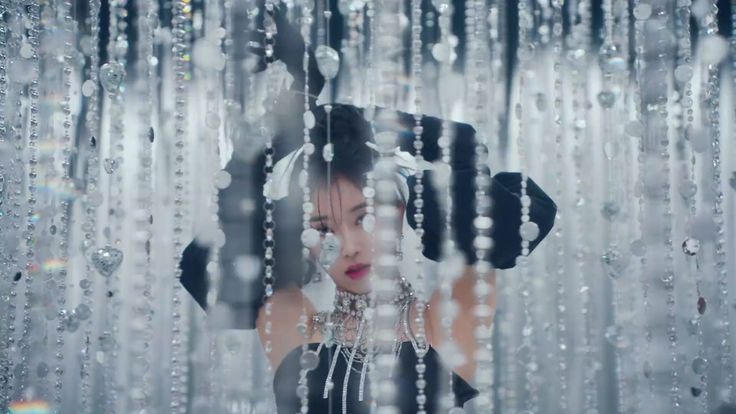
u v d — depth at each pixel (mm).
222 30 1369
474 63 1346
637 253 1327
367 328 1416
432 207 1397
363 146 1457
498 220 1394
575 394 1483
